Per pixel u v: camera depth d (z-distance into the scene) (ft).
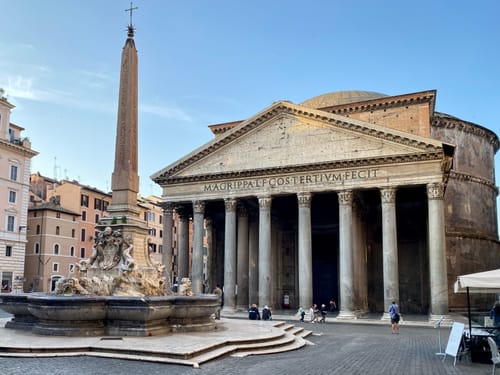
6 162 184.55
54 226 212.23
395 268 116.88
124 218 61.00
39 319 53.57
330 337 79.41
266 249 130.82
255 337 56.80
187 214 153.07
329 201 159.74
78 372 37.27
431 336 85.05
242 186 136.05
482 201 193.88
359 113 160.45
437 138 186.80
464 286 52.47
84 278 57.77
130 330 51.57
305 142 131.54
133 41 65.00
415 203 155.02
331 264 168.55
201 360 43.24
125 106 63.52
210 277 173.58
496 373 45.57
